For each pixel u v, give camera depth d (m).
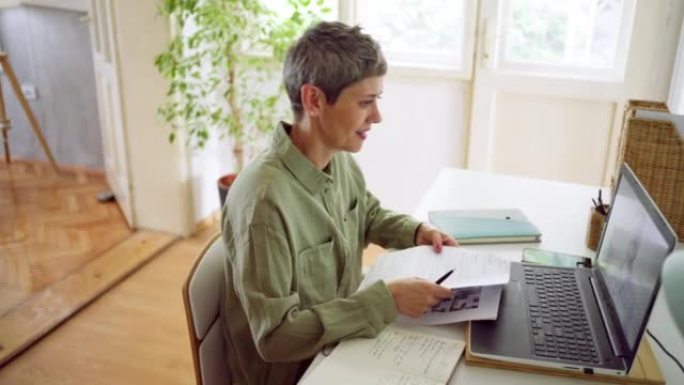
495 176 1.99
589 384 1.02
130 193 3.12
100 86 3.34
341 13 2.84
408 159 3.04
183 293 1.25
